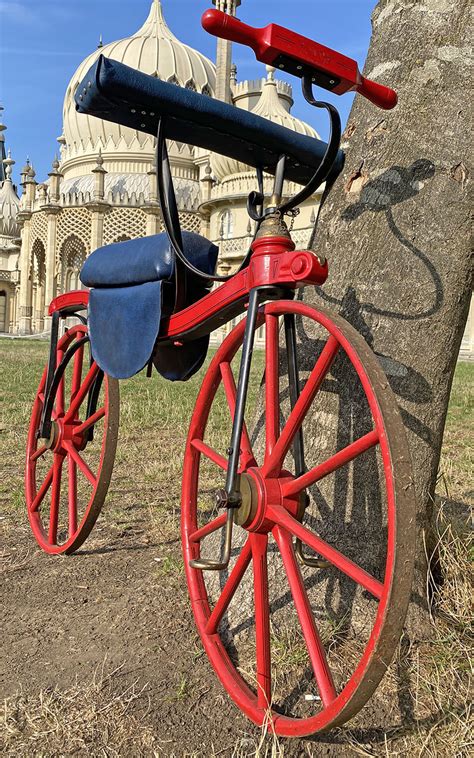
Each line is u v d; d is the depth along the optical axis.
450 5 2.42
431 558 2.53
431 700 2.01
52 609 2.64
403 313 2.38
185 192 48.91
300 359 2.46
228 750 1.84
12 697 2.04
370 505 2.35
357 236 2.42
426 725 1.91
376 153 2.43
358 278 2.41
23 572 3.04
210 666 2.24
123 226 47.97
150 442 6.21
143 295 2.41
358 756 1.82
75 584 2.89
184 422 7.30
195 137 2.18
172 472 5.00
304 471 1.99
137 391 10.30
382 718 1.96
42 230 51.16
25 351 23.47
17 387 10.63
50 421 3.31
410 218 2.38
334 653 2.21
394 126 2.41
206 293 2.51
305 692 2.06
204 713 2.00
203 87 53.28
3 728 1.91
